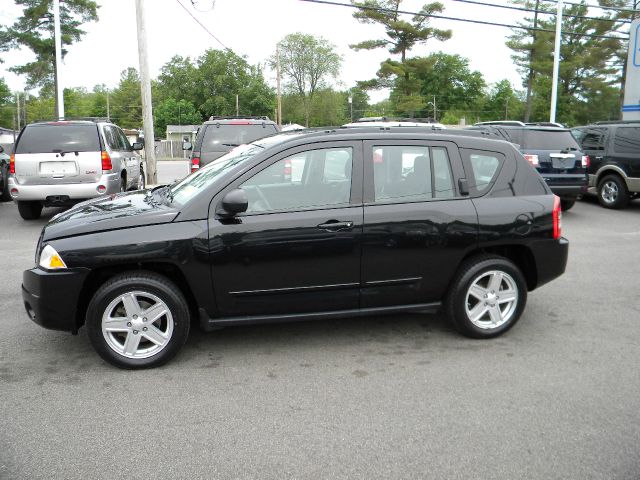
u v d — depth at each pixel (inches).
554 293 259.1
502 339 202.5
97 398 157.6
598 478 121.7
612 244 366.3
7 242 364.5
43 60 1720.0
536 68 2361.0
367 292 189.2
